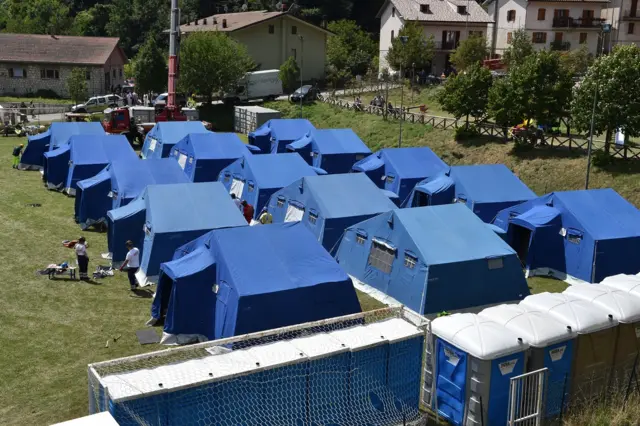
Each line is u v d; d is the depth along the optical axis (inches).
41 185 1273.4
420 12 2684.5
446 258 706.2
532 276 860.0
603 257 810.2
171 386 392.2
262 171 1094.4
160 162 1044.5
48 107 2266.2
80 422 340.5
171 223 796.6
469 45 2303.2
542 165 1309.1
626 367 519.5
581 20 2551.7
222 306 607.8
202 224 805.9
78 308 696.4
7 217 1040.8
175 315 623.8
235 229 661.3
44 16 3909.9
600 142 1352.1
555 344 475.5
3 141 1736.0
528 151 1382.9
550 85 1358.3
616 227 830.5
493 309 511.2
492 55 2694.4
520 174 1318.9
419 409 492.7
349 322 606.2
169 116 1792.6
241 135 2021.4
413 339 472.4
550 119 1381.6
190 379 401.1
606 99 1160.2
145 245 806.5
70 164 1207.6
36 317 667.4
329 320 490.3
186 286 625.0
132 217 828.6
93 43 2785.4
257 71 2519.7
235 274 606.5
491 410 455.5
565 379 485.4
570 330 484.1
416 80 2465.6
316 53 2824.8
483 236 754.2
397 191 1197.7
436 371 485.4
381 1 3870.6
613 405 499.2
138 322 669.3
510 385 454.9
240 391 411.8
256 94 2390.5
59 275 791.1
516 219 883.4
